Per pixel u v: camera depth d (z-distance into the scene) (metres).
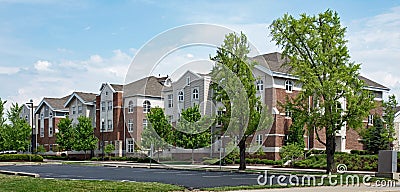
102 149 59.44
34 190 15.78
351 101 27.61
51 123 70.25
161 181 20.72
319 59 27.77
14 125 52.31
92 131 59.81
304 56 28.66
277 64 44.62
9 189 16.06
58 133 60.03
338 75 27.23
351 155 37.59
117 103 59.19
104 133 60.91
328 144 28.72
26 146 53.53
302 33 28.20
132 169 32.81
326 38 28.09
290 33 28.58
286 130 44.69
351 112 27.92
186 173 27.30
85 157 61.78
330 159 28.73
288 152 39.75
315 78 27.50
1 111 52.19
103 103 61.69
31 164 43.50
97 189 16.05
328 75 28.28
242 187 17.59
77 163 46.00
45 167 36.53
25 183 18.03
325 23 28.41
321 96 29.33
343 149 49.53
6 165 40.88
